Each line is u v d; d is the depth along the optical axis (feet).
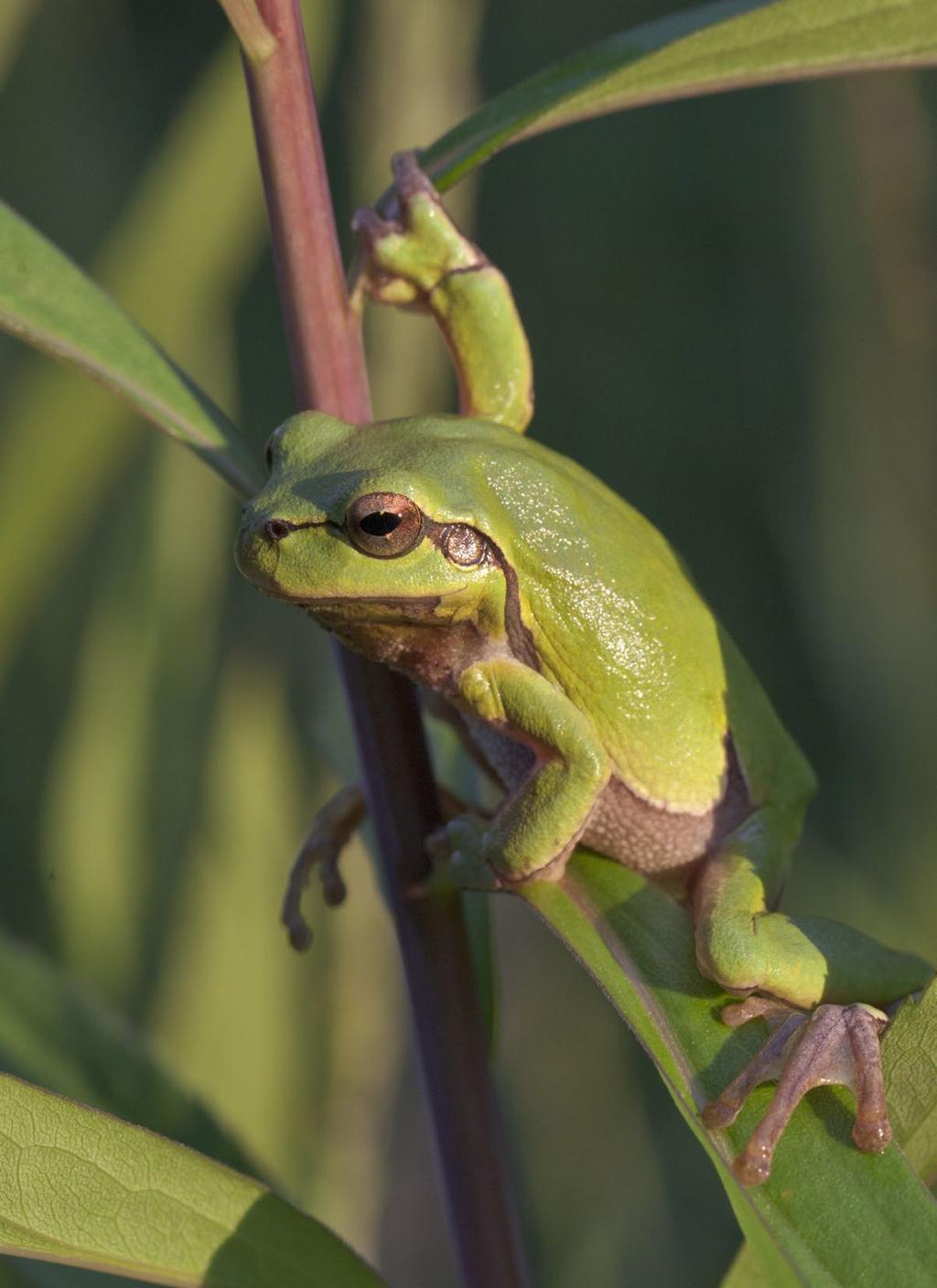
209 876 2.03
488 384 1.90
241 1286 1.82
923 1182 1.80
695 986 1.84
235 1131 2.01
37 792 2.05
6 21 2.06
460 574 1.87
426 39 1.92
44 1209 1.82
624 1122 2.11
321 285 1.86
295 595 1.86
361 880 2.06
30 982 1.92
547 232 2.64
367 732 1.86
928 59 1.86
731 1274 1.82
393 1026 2.04
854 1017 1.82
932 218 2.06
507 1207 1.86
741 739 1.90
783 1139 1.81
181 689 2.04
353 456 1.87
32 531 1.96
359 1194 2.02
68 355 1.86
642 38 1.87
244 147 1.98
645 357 2.51
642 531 1.91
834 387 2.11
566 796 1.86
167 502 2.04
